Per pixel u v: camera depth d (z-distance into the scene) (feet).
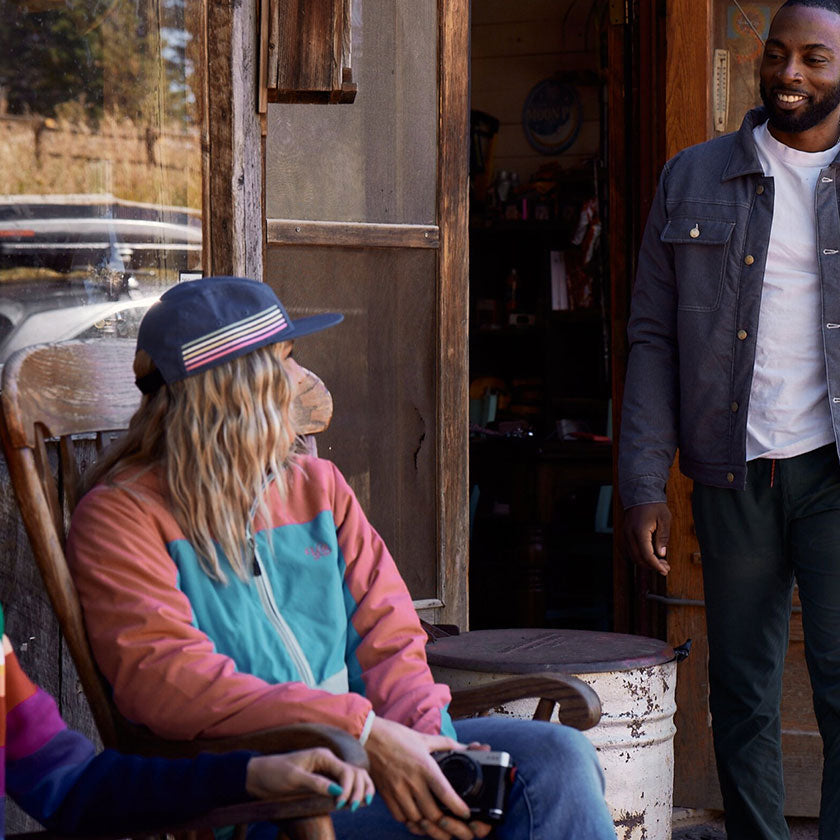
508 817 5.90
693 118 11.53
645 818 8.71
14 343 7.61
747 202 8.69
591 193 21.54
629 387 9.18
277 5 8.57
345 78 8.74
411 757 5.48
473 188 21.94
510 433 19.47
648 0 12.85
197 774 4.79
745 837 9.05
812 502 8.51
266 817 4.63
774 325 8.57
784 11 8.44
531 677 6.54
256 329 6.09
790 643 11.50
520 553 17.67
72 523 5.95
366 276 10.94
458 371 11.33
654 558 8.88
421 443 11.24
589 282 21.03
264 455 6.12
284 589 6.27
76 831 4.93
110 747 5.67
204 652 5.57
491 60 22.56
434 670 8.72
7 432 5.76
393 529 11.09
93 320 7.89
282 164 10.58
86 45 7.85
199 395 6.01
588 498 19.94
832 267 8.39
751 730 8.92
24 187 7.65
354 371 10.89
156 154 8.12
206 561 5.98
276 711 5.38
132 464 6.12
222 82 8.34
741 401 8.61
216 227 8.42
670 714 8.98
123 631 5.56
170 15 8.14
